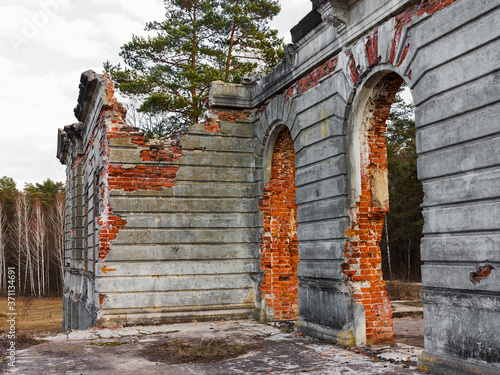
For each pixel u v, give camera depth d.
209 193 12.73
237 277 12.67
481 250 5.98
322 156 9.59
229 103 13.08
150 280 12.02
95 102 14.20
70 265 20.47
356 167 8.85
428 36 6.87
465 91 6.26
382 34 7.93
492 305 5.80
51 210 47.94
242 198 12.99
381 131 9.04
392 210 29.95
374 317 8.82
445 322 6.54
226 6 20.53
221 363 7.71
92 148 14.99
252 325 11.48
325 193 9.45
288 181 12.81
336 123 9.13
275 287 12.41
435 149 6.77
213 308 12.39
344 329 8.70
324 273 9.36
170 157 12.56
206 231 12.59
